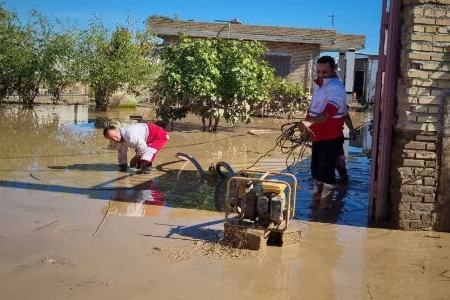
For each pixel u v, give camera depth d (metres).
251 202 5.29
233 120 14.06
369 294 4.21
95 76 20.02
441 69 5.70
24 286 4.11
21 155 9.92
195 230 5.71
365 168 9.98
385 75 6.04
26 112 18.08
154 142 8.81
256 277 4.47
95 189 7.46
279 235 5.36
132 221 5.96
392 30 5.93
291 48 25.44
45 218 5.92
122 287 4.16
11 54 19.52
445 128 5.78
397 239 5.66
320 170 7.11
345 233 5.84
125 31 20.75
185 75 13.55
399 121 5.96
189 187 7.81
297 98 19.53
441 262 4.99
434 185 5.90
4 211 6.14
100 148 11.02
